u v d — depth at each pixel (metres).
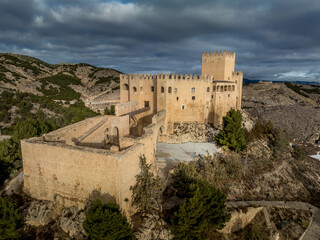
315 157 95.75
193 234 30.14
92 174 30.23
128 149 31.98
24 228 30.50
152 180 34.97
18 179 41.09
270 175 57.12
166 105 64.62
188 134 65.00
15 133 47.50
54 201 33.47
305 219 46.75
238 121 58.06
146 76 68.31
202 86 69.06
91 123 47.09
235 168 51.19
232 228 40.97
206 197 31.98
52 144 32.69
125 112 61.12
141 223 31.11
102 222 24.62
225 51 75.56
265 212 45.59
